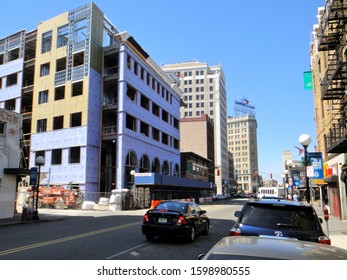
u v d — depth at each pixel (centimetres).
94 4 4428
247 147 18100
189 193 5947
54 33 4694
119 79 4338
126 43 4438
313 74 3142
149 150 5062
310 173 1267
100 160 4306
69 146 4212
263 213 679
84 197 3906
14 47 5138
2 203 2302
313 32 2966
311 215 663
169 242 1181
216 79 14450
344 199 2142
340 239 1295
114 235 1360
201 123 11019
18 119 2488
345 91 1847
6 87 5112
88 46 4297
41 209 3456
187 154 7919
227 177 14862
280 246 358
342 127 1891
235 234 657
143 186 4162
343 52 1853
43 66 4762
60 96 4538
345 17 1758
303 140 1281
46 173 4294
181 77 14788
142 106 5100
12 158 2405
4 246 1074
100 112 4378
